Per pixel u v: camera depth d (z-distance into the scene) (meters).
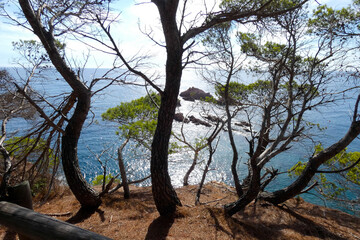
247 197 4.98
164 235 4.12
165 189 4.82
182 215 4.83
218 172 21.89
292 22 5.17
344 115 28.88
